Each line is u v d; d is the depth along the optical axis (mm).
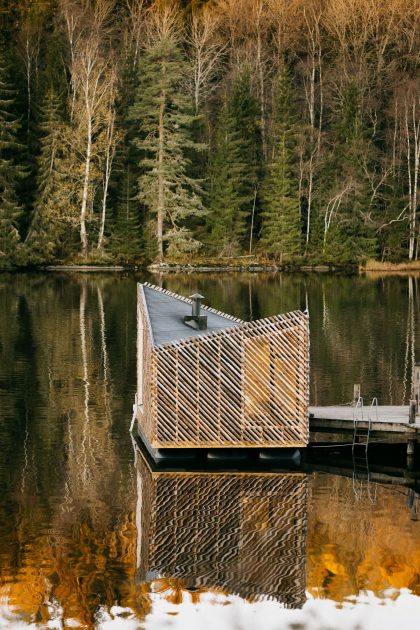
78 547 19516
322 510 21859
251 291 66000
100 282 71438
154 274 80188
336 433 26188
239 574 18516
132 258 86375
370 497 22812
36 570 18453
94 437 27391
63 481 23469
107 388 33438
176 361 24562
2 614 16859
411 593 17844
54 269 83375
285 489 23297
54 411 30203
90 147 84125
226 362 24688
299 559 19125
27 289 65812
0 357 39188
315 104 104750
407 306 57906
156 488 23094
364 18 103562
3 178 81562
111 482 23469
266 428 24859
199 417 24734
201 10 110562
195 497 22531
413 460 25656
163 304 29984
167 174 87375
